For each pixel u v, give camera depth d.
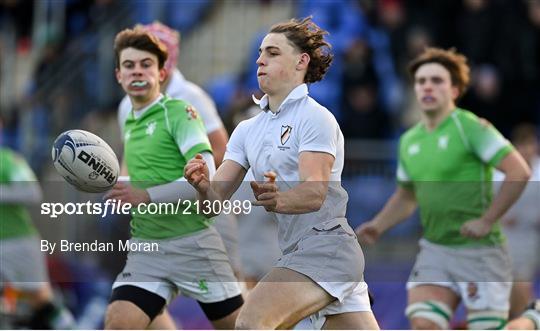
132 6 50.12
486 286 27.52
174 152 24.75
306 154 21.31
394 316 34.84
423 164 27.89
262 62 21.86
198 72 52.19
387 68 49.53
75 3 54.81
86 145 22.72
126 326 24.31
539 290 31.92
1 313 33.62
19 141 47.84
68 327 33.62
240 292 25.58
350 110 46.91
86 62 48.72
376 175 42.03
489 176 27.86
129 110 27.56
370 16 50.31
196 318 34.69
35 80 49.75
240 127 22.64
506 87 48.56
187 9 52.41
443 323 27.30
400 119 48.78
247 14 53.16
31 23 56.88
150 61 24.94
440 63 27.95
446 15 49.88
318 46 22.00
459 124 27.61
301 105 21.73
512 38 48.72
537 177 36.34
